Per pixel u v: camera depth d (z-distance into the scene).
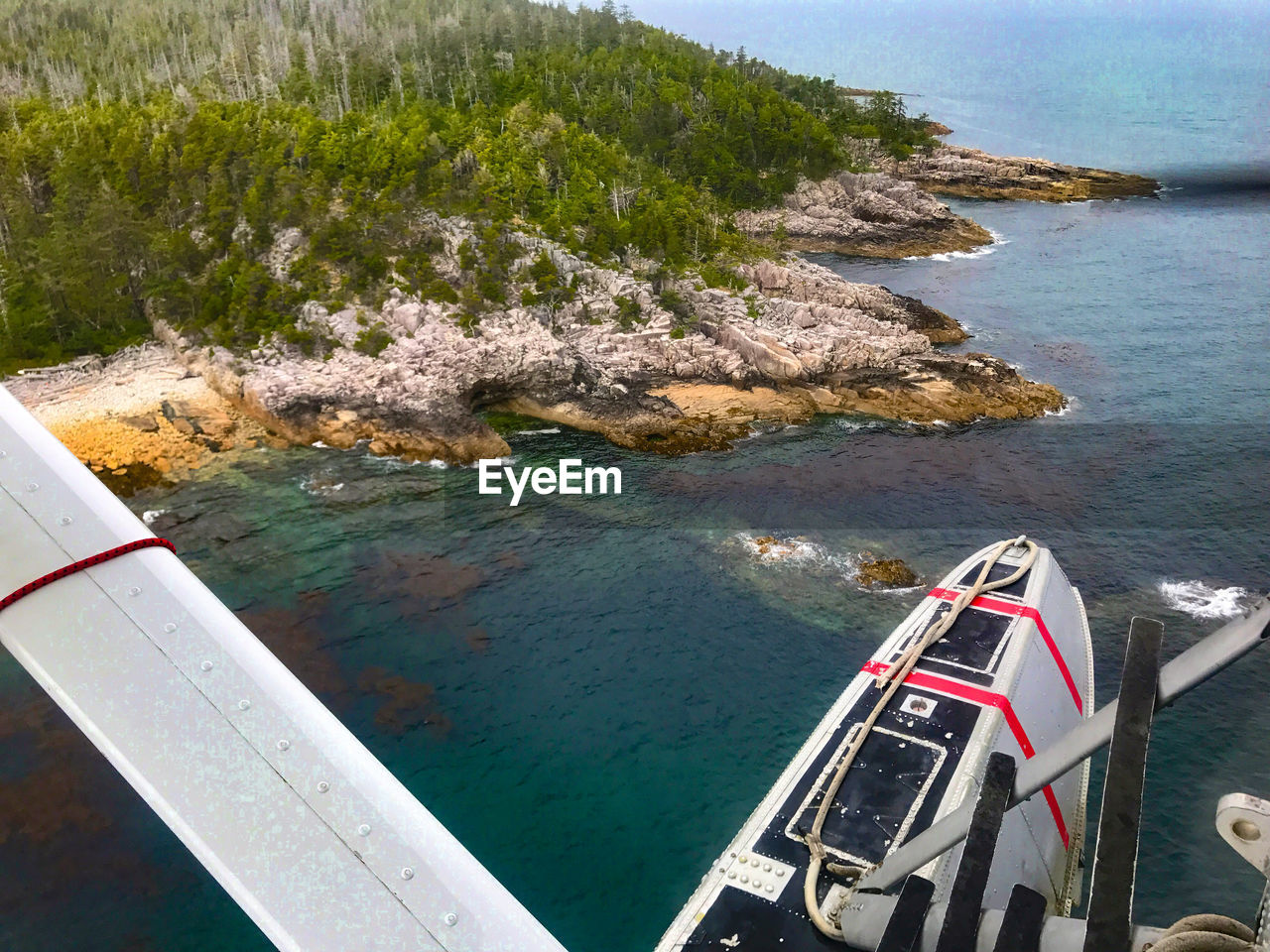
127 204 71.38
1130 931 2.56
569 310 73.06
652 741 34.69
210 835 3.01
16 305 68.00
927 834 4.14
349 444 59.22
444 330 67.88
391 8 147.00
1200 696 34.78
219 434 59.38
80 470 3.94
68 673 3.32
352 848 3.00
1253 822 2.64
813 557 46.78
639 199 89.50
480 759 34.03
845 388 66.88
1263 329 77.19
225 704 3.29
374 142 84.25
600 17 156.75
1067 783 23.09
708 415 64.31
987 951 2.84
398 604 43.38
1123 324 79.69
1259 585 43.47
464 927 2.85
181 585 3.63
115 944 26.05
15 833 29.23
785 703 36.72
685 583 44.56
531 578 45.47
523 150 90.50
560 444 61.25
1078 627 27.00
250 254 72.44
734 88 126.44
